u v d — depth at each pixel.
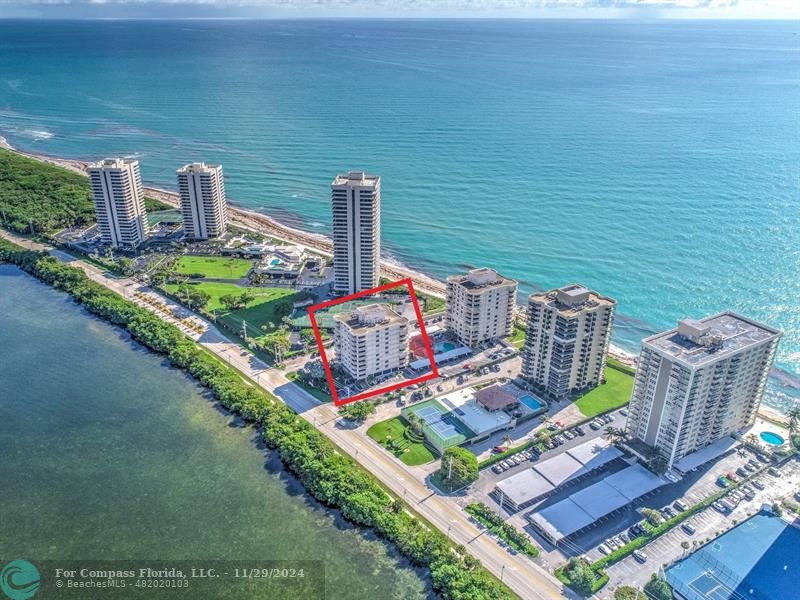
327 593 168.75
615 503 194.88
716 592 167.00
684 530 188.12
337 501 195.75
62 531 188.12
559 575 172.50
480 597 160.38
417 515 192.38
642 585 170.25
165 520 191.88
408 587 170.50
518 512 194.62
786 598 166.12
